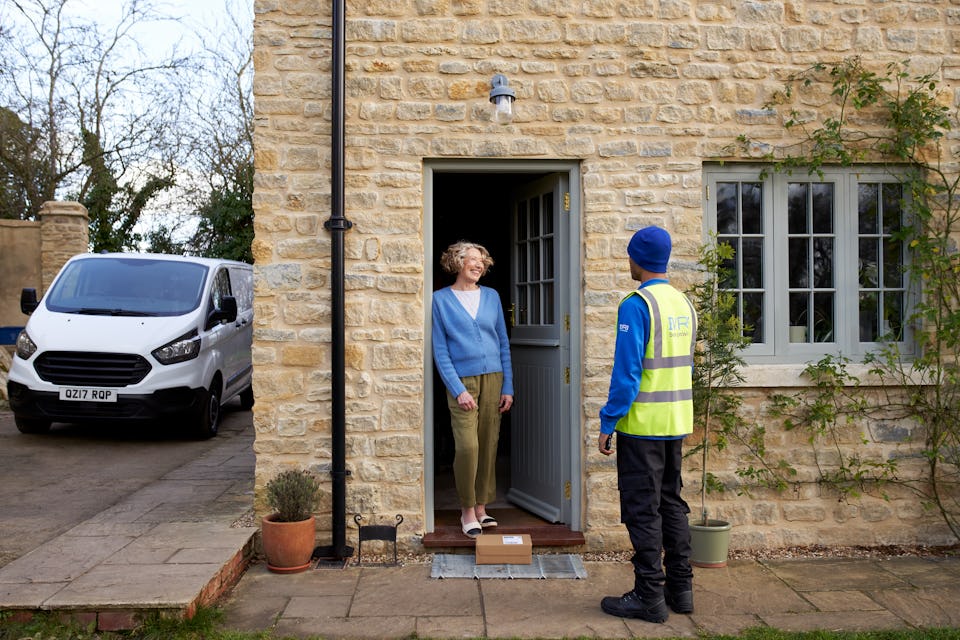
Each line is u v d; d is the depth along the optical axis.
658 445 3.62
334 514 4.50
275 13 4.59
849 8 4.87
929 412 4.89
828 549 4.84
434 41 4.63
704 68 4.77
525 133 4.66
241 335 9.62
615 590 4.08
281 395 4.58
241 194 18.38
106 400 7.27
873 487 4.89
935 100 4.89
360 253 4.59
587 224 4.69
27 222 13.32
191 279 8.57
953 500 4.93
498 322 4.80
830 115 4.86
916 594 4.06
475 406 4.56
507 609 3.81
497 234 7.25
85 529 4.67
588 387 4.68
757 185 4.97
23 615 3.41
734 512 4.82
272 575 4.28
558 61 4.70
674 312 3.65
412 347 4.60
